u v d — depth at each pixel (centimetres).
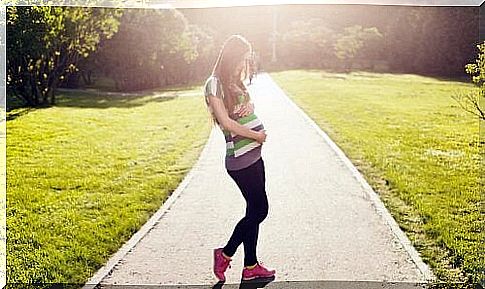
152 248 481
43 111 1589
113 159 898
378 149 940
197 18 2798
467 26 2894
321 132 1088
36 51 1712
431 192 664
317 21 3095
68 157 916
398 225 536
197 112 1564
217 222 554
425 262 444
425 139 1069
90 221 559
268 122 1202
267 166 789
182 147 991
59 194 672
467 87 2250
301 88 2062
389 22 3145
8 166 834
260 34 2917
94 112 1591
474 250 461
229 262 411
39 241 496
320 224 539
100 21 1964
